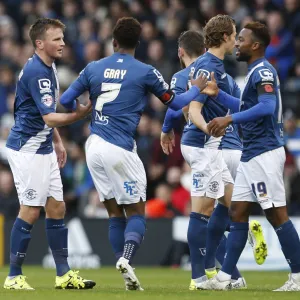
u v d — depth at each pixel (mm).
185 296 25828
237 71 58969
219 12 64500
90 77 29016
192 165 30328
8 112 67688
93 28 69500
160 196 52000
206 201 30078
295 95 59000
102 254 49906
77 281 29625
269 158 28578
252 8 64938
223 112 30078
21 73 29266
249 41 28906
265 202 28578
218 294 26734
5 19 75438
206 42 30047
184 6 67750
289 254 28891
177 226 49500
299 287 28734
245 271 46375
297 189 51969
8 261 50719
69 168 59531
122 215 30047
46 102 28781
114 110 28750
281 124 29062
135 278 28109
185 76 31250
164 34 65750
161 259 49500
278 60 59750
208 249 31141
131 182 28812
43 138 29500
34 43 29109
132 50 29297
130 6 68812
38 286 32219
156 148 57312
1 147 61969
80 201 56344
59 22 29250
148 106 60906
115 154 28578
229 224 31984
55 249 30000
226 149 31234
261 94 28156
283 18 60469
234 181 31062
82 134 62000
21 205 29750
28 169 29297
